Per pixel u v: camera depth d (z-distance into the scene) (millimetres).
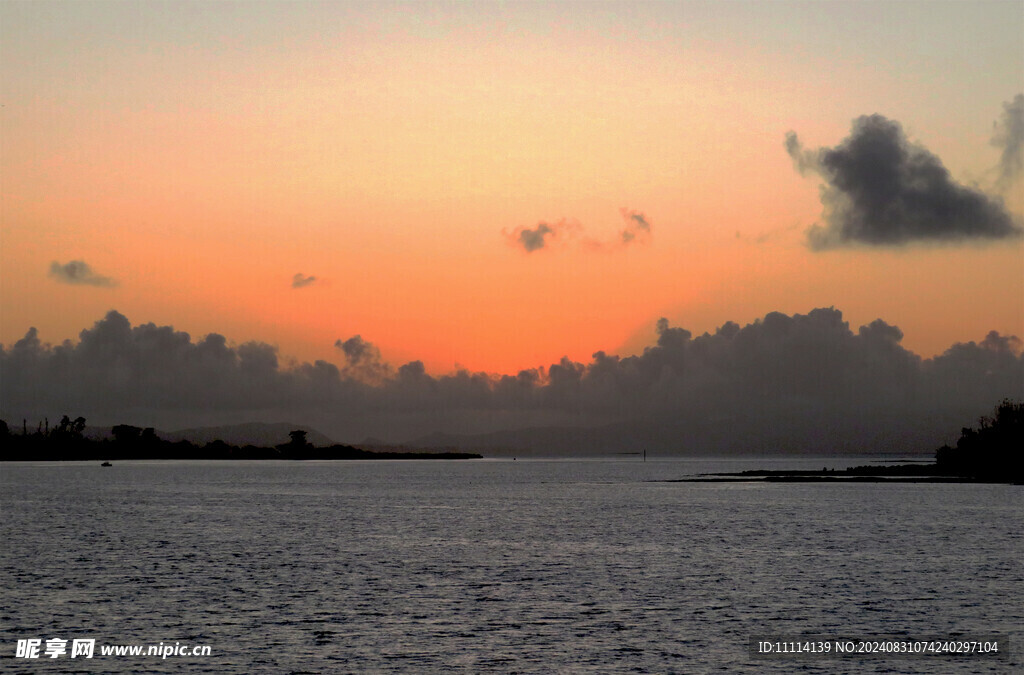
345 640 44781
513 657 41875
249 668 40219
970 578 62281
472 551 77688
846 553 75750
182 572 64938
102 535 91688
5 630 46656
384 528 99875
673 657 41875
